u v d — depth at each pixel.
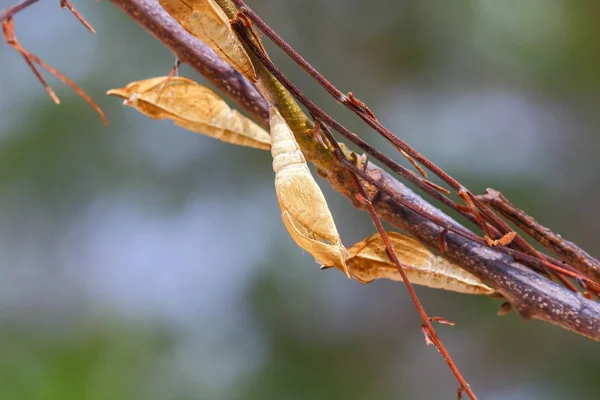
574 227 0.96
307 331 0.95
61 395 0.83
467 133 1.00
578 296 0.40
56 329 0.93
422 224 0.40
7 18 0.38
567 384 0.94
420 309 0.39
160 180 1.01
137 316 0.94
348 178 0.39
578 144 1.00
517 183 0.97
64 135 0.98
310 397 0.91
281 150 0.38
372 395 0.95
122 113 1.00
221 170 1.01
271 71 0.38
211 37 0.37
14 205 0.96
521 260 0.40
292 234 0.38
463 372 0.97
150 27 0.40
